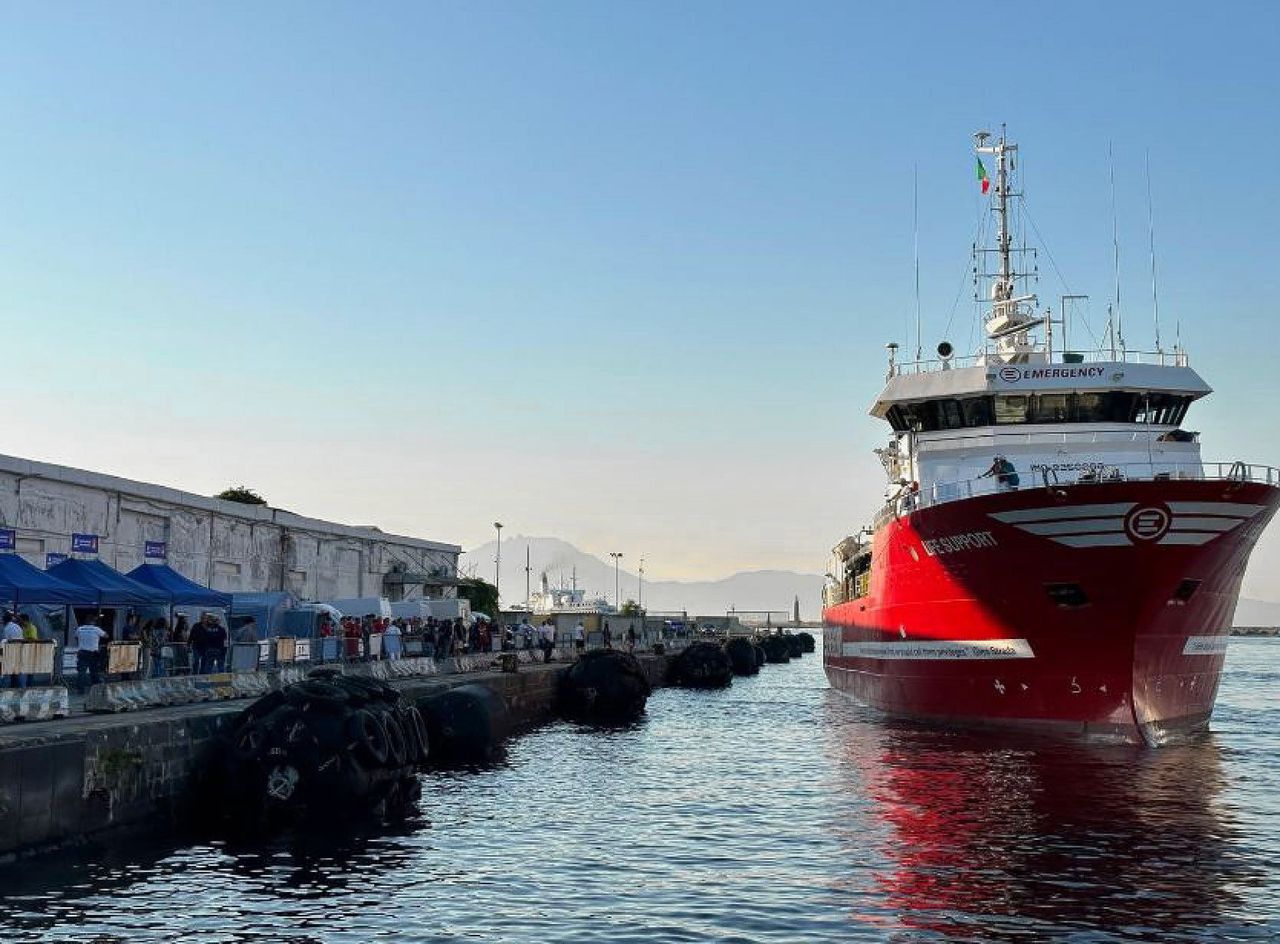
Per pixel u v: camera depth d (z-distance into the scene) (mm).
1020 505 29141
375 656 38750
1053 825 21078
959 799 23906
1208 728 37125
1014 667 31938
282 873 17469
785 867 18094
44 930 14188
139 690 23609
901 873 17609
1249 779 25969
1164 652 30656
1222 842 19547
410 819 22359
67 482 37375
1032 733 32312
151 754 20062
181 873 17281
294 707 21750
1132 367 35688
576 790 26453
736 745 36438
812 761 31406
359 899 15961
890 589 38250
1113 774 26766
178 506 44344
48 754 17422
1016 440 36031
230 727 22484
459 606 57062
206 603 32406
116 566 40250
